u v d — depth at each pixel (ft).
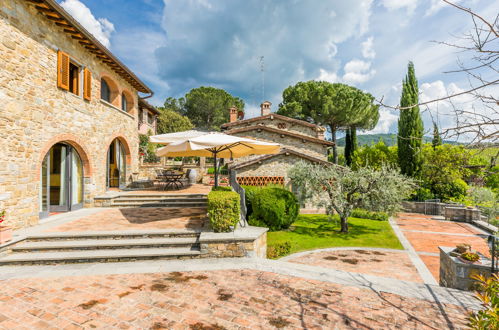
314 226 44.98
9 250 19.08
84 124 33.06
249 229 22.95
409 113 65.00
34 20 25.13
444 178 64.44
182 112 163.94
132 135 48.32
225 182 54.49
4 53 22.21
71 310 12.32
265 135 69.51
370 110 99.40
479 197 51.11
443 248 19.26
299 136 67.87
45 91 26.53
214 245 19.92
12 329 10.80
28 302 13.03
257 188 43.96
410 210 65.51
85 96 32.91
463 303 13.69
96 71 35.96
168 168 58.95
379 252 31.40
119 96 42.86
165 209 32.65
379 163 77.71
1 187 21.83
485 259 16.71
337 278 16.62
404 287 15.51
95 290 14.43
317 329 11.12
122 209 32.73
